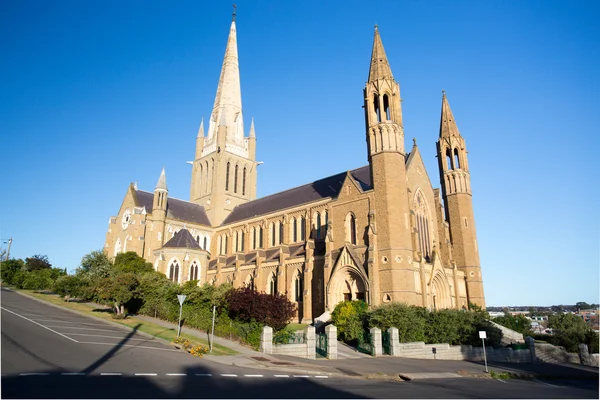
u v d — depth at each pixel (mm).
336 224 68750
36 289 90812
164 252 83188
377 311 48219
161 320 55906
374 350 43594
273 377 26844
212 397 19109
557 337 73188
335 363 36562
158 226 91812
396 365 37469
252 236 89875
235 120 115812
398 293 56250
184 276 82438
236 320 45281
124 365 26469
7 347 29047
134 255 80750
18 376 21031
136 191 98250
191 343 38250
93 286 58250
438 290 65438
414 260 60656
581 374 44656
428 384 28453
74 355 28406
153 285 61500
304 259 68375
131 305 62781
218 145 109000
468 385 28984
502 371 39531
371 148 65062
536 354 63188
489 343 53656
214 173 107938
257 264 77062
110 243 97812
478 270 73688
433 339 49906
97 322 49562
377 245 59938
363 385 26109
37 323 42875
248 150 116875
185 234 88375
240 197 110812
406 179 63969
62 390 18531
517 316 74188
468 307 70375
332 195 75062
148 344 36969
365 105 68562
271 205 92250
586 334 73000
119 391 19094
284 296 46781
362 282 59438
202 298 53062
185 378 23922
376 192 62781
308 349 40062
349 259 60219
